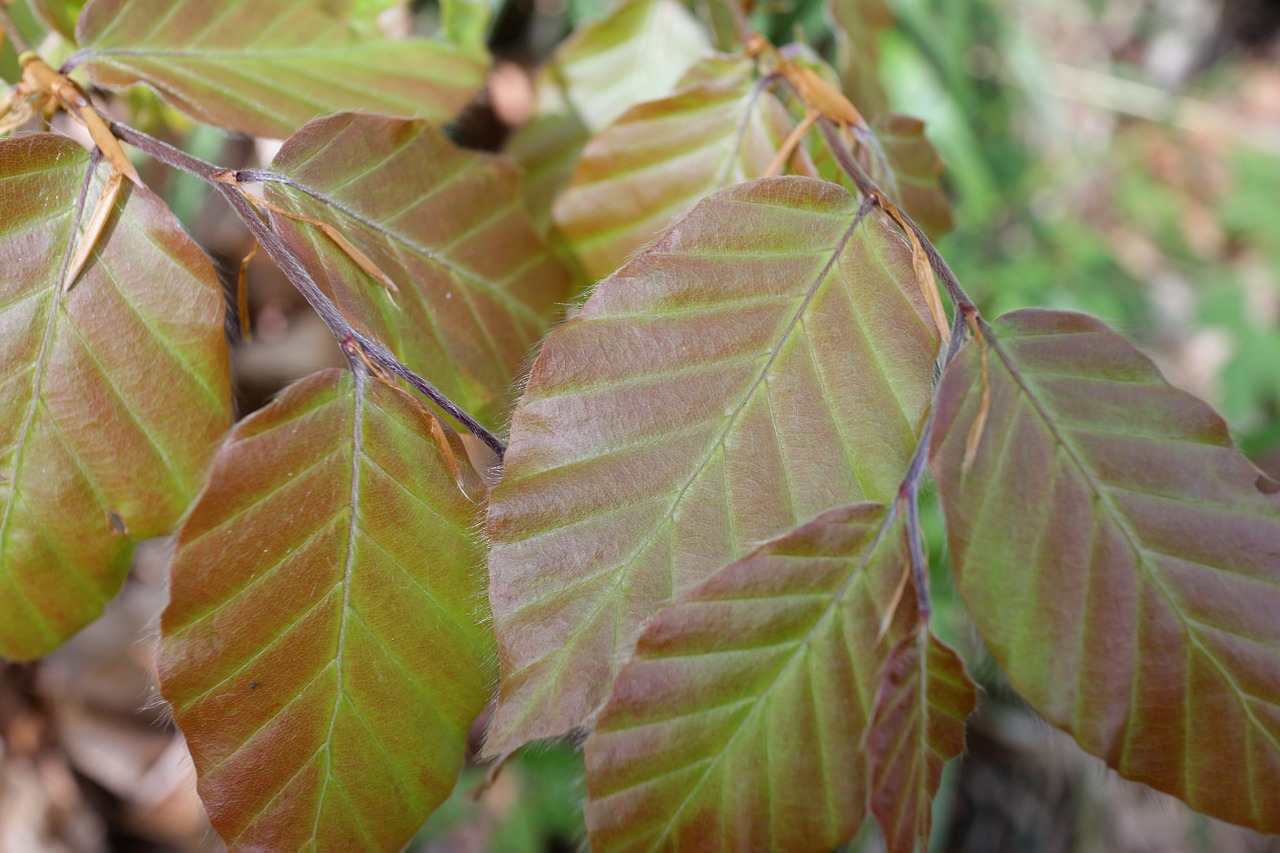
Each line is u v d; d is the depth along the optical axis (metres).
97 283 0.23
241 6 0.26
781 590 0.22
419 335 0.25
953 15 0.54
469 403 0.25
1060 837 0.55
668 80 0.33
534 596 0.22
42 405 0.23
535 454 0.22
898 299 0.23
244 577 0.22
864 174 0.25
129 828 0.50
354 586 0.23
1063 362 0.23
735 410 0.22
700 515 0.22
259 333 0.52
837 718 0.22
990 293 0.59
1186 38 0.89
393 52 0.27
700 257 0.23
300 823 0.23
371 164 0.24
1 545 0.24
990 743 0.58
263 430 0.22
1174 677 0.22
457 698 0.23
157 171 0.44
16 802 0.48
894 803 0.21
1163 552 0.22
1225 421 0.22
